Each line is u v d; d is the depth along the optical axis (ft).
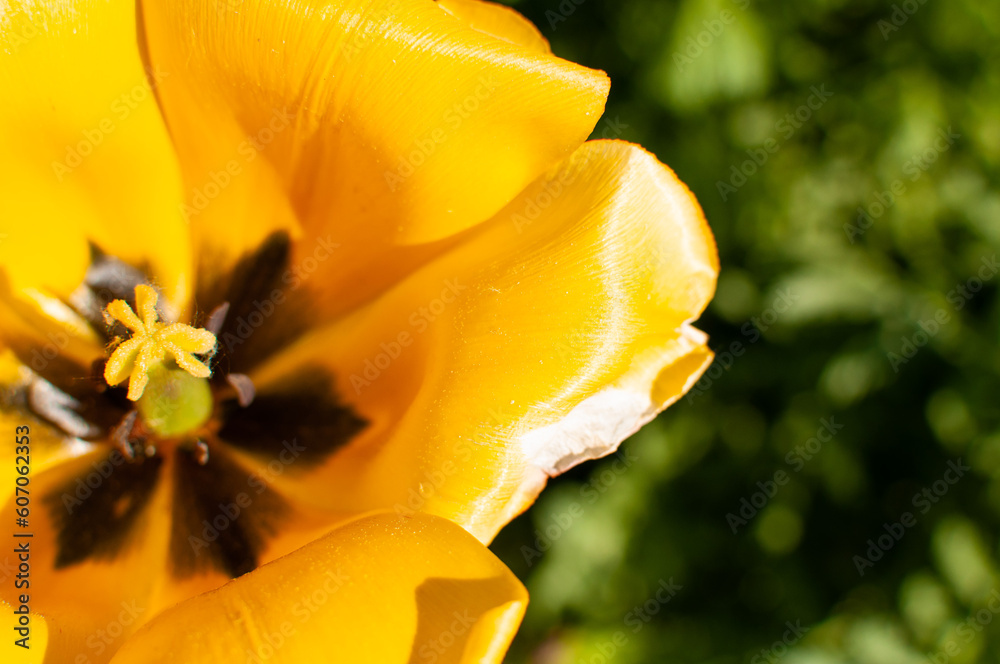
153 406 0.86
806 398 1.13
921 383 1.12
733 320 1.13
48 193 0.84
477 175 0.83
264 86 0.82
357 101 0.82
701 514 1.15
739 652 1.13
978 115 1.12
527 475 0.82
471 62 0.81
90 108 0.83
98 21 0.81
